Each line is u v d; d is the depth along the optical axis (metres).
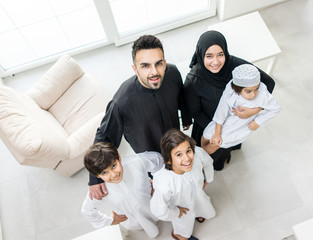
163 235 2.30
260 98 1.64
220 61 1.61
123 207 1.70
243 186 2.46
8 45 3.11
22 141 1.85
